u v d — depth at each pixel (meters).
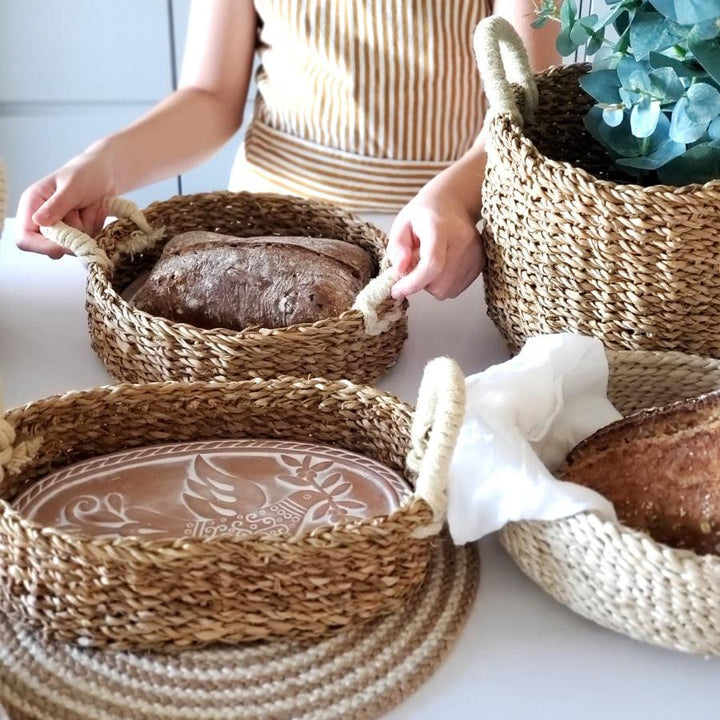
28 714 0.47
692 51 0.63
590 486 0.56
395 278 0.71
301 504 0.56
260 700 0.48
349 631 0.52
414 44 1.08
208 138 1.15
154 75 1.81
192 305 0.74
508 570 0.58
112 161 0.95
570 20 0.71
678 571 0.48
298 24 1.09
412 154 1.12
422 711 0.48
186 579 0.48
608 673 0.51
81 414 0.60
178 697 0.48
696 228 0.62
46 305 0.86
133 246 0.83
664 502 0.54
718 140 0.65
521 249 0.69
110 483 0.58
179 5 1.75
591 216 0.63
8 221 1.01
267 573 0.49
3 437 0.56
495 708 0.49
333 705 0.48
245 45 1.18
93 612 0.49
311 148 1.13
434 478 0.51
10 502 0.57
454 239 0.75
